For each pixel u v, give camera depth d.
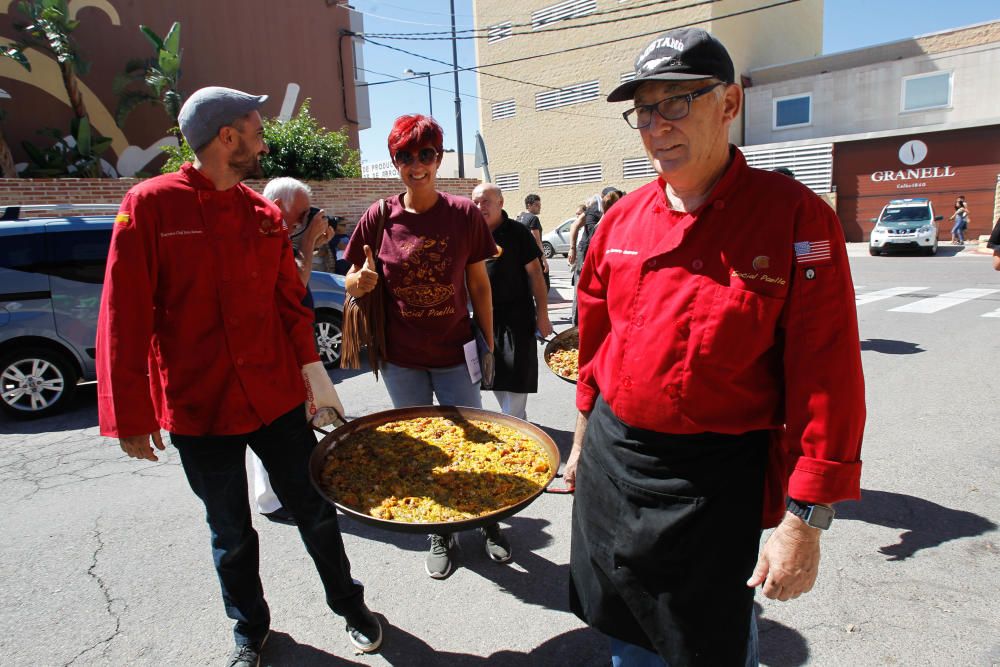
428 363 3.03
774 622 2.63
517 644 2.58
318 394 2.41
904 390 5.74
